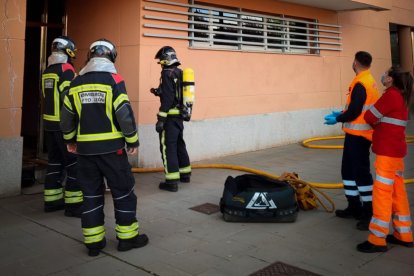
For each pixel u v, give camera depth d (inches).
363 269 130.0
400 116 140.6
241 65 333.1
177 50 288.0
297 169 280.4
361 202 176.2
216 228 168.4
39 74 296.7
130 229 144.8
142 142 272.8
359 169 167.9
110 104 137.3
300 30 394.6
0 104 207.2
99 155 137.5
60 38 186.5
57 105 179.6
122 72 278.5
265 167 287.6
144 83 271.6
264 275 126.1
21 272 128.3
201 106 307.4
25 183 231.6
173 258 138.9
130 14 271.7
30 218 180.1
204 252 143.9
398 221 147.6
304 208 190.2
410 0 531.5
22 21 212.1
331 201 190.7
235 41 325.1
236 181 181.3
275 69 363.3
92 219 139.5
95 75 138.4
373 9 414.0
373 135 147.3
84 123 137.9
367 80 166.6
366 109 164.9
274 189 174.4
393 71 143.0
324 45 414.0
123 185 142.5
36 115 310.7
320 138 401.4
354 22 444.8
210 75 311.0
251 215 172.1
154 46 275.4
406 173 265.3
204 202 205.3
